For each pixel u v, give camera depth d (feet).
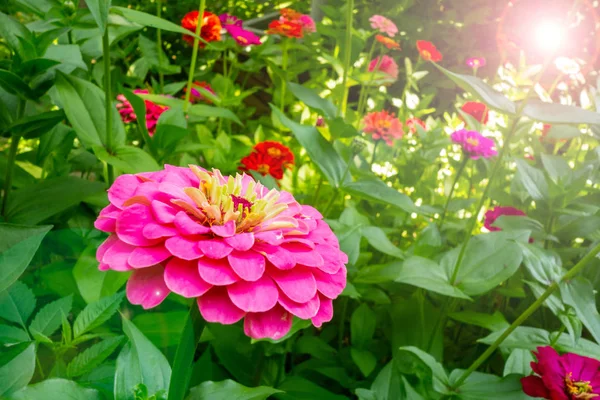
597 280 1.66
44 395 0.68
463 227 2.10
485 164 2.08
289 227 0.83
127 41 3.30
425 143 2.39
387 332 1.85
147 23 1.24
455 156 2.81
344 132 1.81
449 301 1.66
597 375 1.25
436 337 1.71
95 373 0.79
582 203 1.92
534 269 1.30
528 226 1.74
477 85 1.25
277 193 0.88
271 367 1.48
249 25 4.72
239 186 0.89
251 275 0.74
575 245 2.16
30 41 1.23
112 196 0.82
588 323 1.21
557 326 1.93
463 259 1.60
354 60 2.73
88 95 1.36
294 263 0.77
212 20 2.62
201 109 1.94
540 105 1.24
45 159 1.63
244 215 0.84
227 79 2.88
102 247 0.79
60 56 1.36
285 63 3.03
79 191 1.34
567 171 1.88
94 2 1.02
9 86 1.23
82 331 0.76
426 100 3.27
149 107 2.05
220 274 0.74
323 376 1.67
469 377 1.39
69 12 1.31
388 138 2.39
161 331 0.89
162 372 0.77
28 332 0.76
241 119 3.48
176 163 2.13
